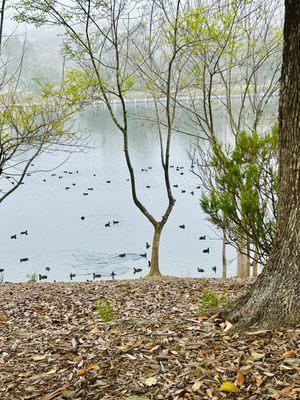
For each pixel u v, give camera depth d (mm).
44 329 6234
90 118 88562
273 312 4094
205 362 3754
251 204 5895
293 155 4082
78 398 3578
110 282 11047
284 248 4195
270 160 6477
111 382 3738
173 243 25266
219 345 4008
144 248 24938
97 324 5508
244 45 12172
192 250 23891
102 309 6516
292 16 3971
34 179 45625
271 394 3152
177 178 40906
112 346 4465
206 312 4910
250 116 14836
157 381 3615
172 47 12570
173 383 3541
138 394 3484
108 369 3973
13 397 3797
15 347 5125
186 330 4508
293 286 4070
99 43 12609
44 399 3627
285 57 4090
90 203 35938
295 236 4105
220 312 4691
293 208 4105
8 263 23875
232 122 13336
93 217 32000
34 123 11211
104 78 13031
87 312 7203
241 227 6207
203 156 14922
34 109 11055
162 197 35469
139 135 69562
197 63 12477
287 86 4086
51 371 4172
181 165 46094
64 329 5879
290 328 3914
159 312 6555
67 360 4391
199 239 25484
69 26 11414
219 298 7133
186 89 14172
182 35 11930
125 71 12844
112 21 12008
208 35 11539
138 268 21797
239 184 6328
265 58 12648
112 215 32188
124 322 5250
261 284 4344
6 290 10688
